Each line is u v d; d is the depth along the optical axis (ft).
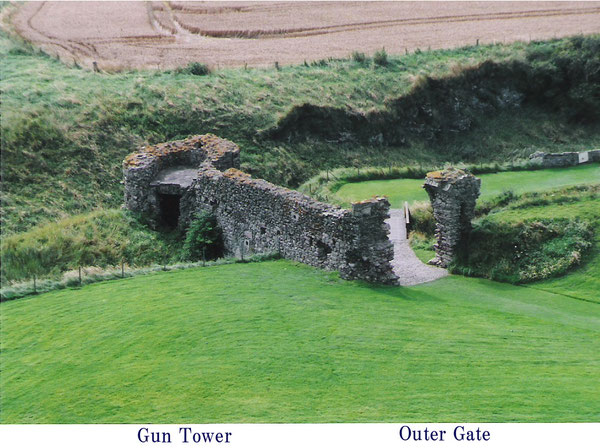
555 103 517.14
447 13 636.48
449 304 255.91
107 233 347.36
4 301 280.92
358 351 220.64
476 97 511.81
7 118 425.69
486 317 243.81
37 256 335.06
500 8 643.45
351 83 501.56
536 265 281.95
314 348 223.10
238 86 486.79
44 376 225.97
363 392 200.03
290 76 506.07
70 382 220.43
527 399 190.90
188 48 563.07
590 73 521.65
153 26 613.93
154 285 281.54
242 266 295.69
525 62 525.34
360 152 462.19
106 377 219.61
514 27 591.78
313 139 460.96
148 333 241.35
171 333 239.30
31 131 421.18
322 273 282.15
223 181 325.83
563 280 275.59
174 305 259.60
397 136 478.59
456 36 579.48
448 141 490.08
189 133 446.60
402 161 462.19
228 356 222.28
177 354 227.40
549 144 492.13
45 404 211.20
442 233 297.12
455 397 194.49
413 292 269.03
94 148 423.23
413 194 381.19
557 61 527.81
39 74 488.44
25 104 443.32
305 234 289.94
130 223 353.92
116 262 337.31
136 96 463.83
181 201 350.64
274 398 200.23
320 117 468.34
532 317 244.63
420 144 483.10
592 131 504.43
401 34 589.73
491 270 285.64
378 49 556.51
